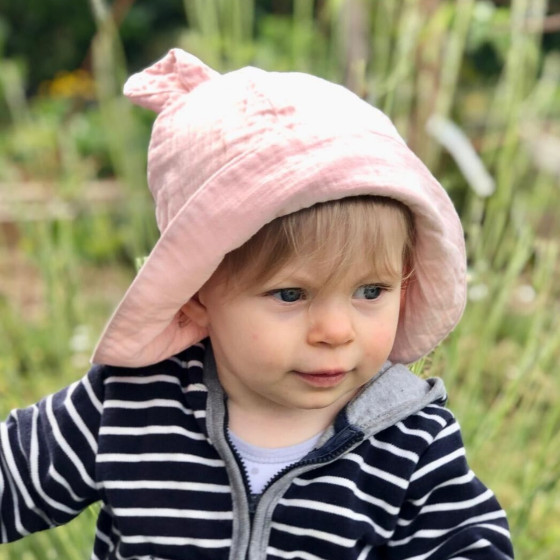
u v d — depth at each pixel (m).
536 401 1.76
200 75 1.05
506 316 2.44
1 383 1.69
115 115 2.60
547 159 2.59
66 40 5.40
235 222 0.93
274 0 4.44
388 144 0.97
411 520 1.03
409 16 2.08
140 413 1.07
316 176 0.92
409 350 1.10
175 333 1.07
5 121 4.88
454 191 2.57
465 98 3.08
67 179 3.14
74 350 2.24
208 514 1.03
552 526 1.82
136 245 2.23
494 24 2.25
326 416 1.06
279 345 0.97
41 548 1.53
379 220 0.95
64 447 1.07
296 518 1.01
